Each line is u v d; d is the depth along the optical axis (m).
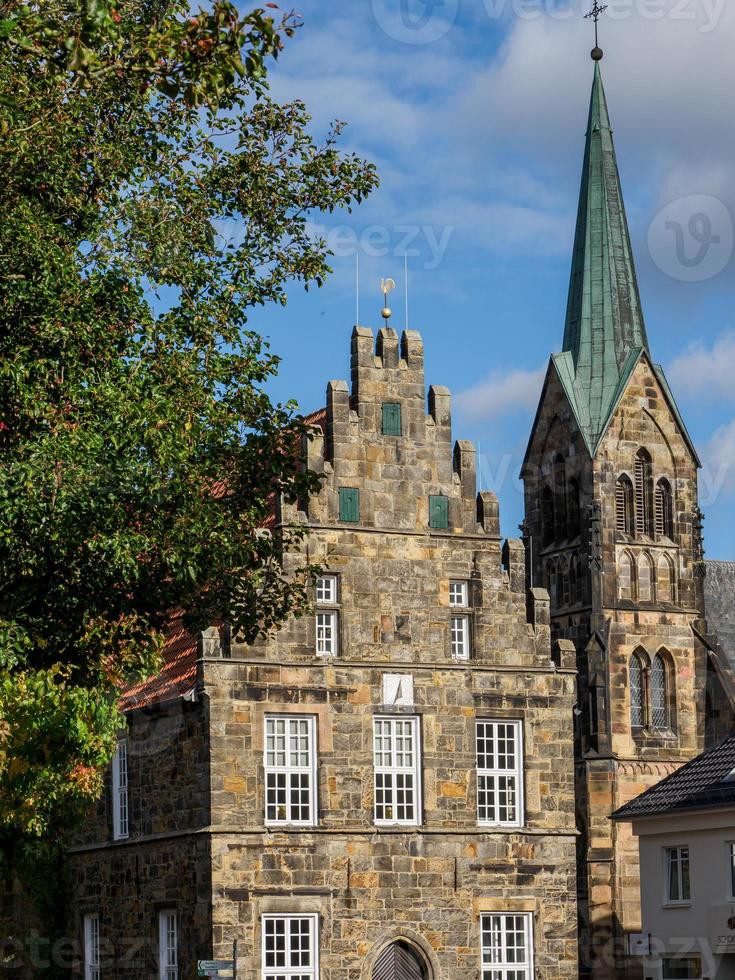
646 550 104.00
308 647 65.19
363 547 67.06
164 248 43.03
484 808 67.62
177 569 41.94
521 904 66.94
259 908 62.72
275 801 64.06
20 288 39.12
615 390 106.38
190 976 63.00
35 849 59.66
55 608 42.19
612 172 112.81
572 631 102.62
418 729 66.81
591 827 96.31
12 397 39.38
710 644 103.00
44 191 41.12
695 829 75.50
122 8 39.00
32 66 39.38
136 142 42.81
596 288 110.19
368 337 68.75
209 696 63.22
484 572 69.19
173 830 64.94
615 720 99.38
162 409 40.81
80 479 38.78
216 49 37.47
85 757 43.09
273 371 44.97
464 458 69.56
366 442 67.88
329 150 46.09
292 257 45.94
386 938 64.50
